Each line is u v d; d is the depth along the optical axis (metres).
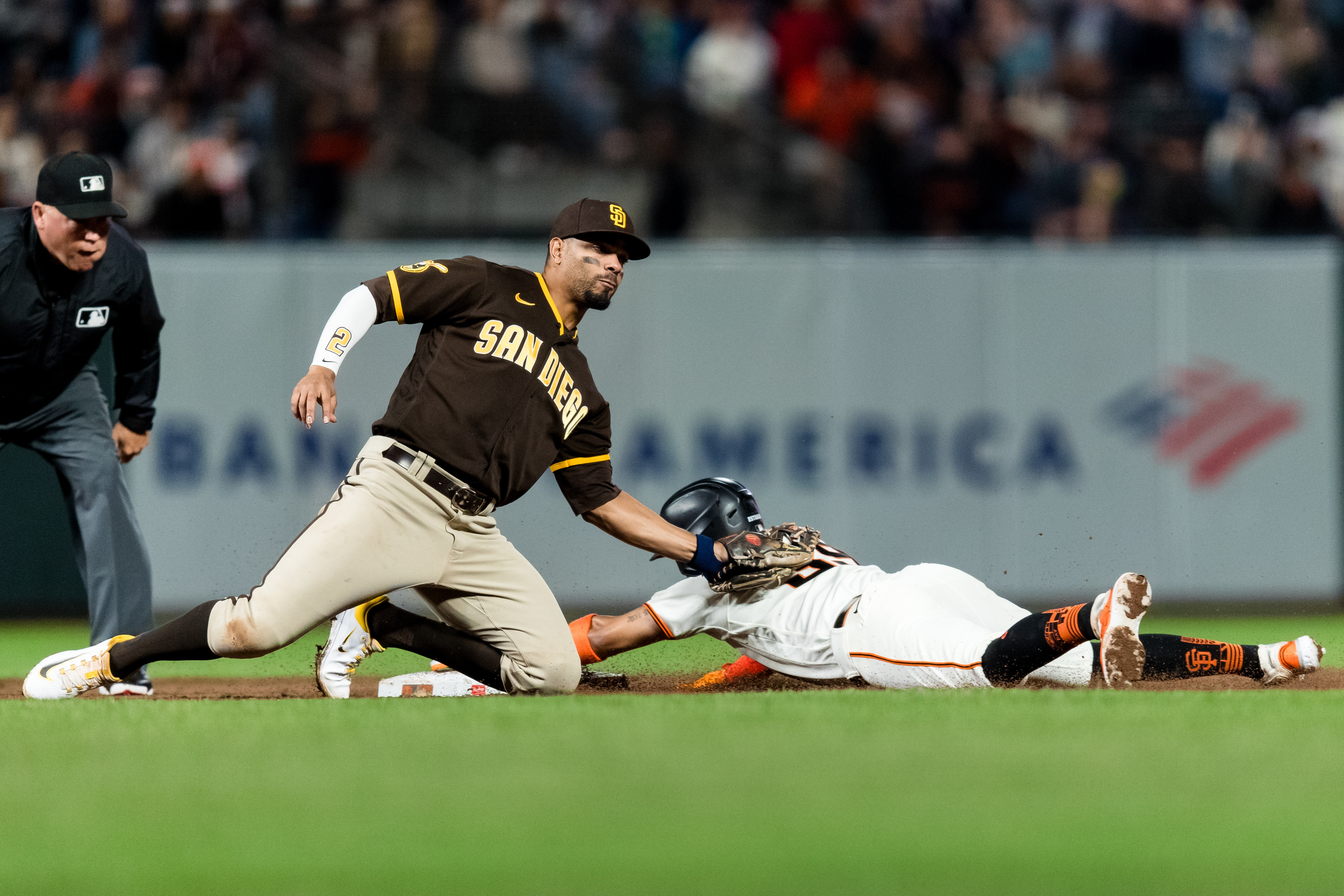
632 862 7.50
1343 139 46.94
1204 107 46.19
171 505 35.88
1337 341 37.03
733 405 36.62
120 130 45.69
